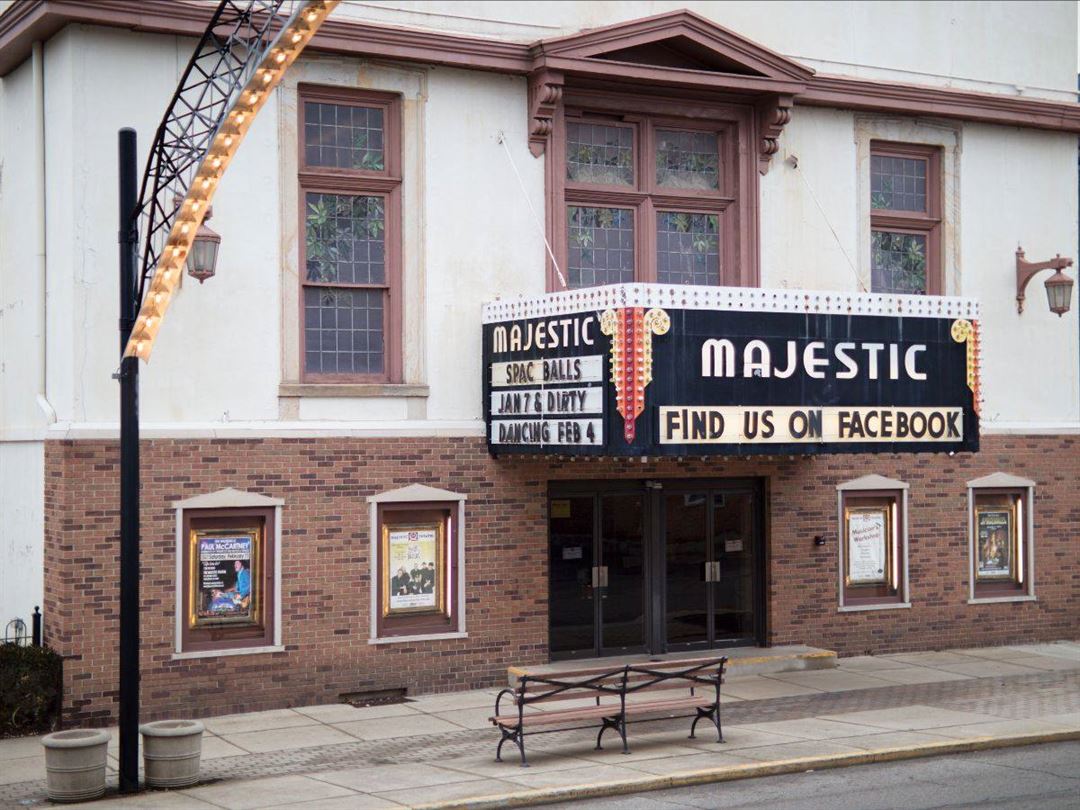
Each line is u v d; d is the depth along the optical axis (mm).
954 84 21984
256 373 16891
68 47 16016
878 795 12312
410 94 17922
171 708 16109
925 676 19000
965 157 21922
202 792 12711
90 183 16031
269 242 17031
